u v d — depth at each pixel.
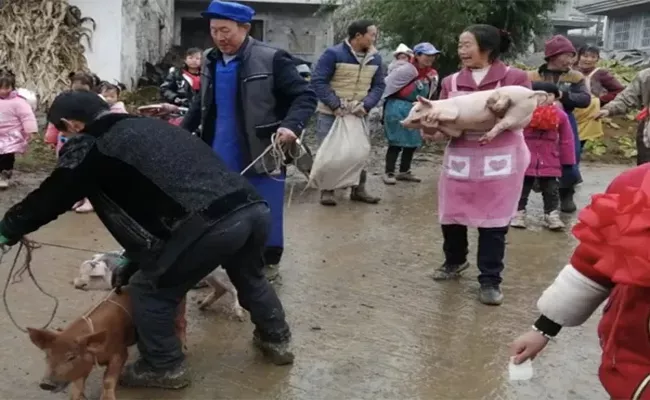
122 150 3.56
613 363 2.34
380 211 8.38
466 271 6.21
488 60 5.36
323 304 5.32
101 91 7.96
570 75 7.99
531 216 8.39
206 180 3.68
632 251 2.10
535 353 2.56
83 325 3.54
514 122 5.07
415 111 5.24
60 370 3.37
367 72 8.15
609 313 2.38
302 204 8.56
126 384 3.93
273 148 4.89
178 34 24.06
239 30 4.96
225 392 3.96
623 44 30.58
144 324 3.81
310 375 4.20
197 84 10.08
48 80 12.61
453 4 14.55
